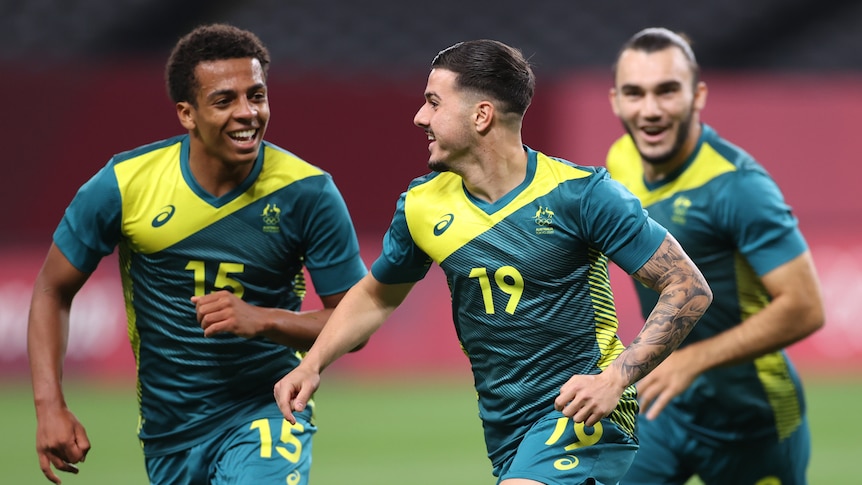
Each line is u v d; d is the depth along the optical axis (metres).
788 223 17.53
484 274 14.00
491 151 13.84
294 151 47.88
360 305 15.16
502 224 13.89
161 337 15.88
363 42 68.19
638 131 18.20
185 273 15.62
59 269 15.74
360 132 48.53
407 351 47.94
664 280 13.54
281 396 14.06
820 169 51.22
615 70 18.67
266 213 15.59
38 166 46.12
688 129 18.09
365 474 29.70
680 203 18.14
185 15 65.44
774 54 70.88
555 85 49.25
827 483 28.55
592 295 13.99
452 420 37.81
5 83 45.75
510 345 14.13
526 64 14.03
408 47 68.56
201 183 15.53
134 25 64.88
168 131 47.25
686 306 13.37
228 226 15.55
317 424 37.22
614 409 14.09
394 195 48.88
